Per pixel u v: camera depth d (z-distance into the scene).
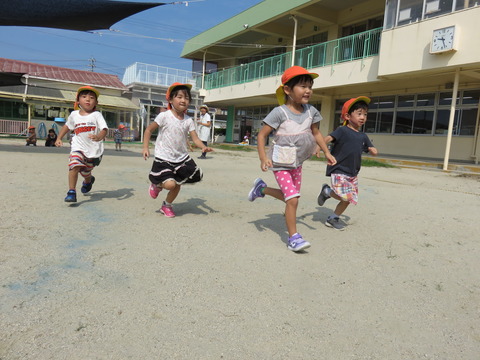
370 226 3.97
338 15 17.11
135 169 7.70
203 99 24.50
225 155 13.64
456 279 2.63
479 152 12.43
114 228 3.36
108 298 2.05
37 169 6.81
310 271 2.62
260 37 21.70
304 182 7.02
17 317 1.81
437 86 13.59
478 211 5.02
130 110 25.97
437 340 1.85
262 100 21.61
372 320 2.01
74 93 24.94
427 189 6.93
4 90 22.55
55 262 2.50
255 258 2.80
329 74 14.71
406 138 14.77
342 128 3.71
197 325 1.84
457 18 9.96
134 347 1.64
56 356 1.55
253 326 1.87
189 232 3.37
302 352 1.68
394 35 11.62
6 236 2.93
